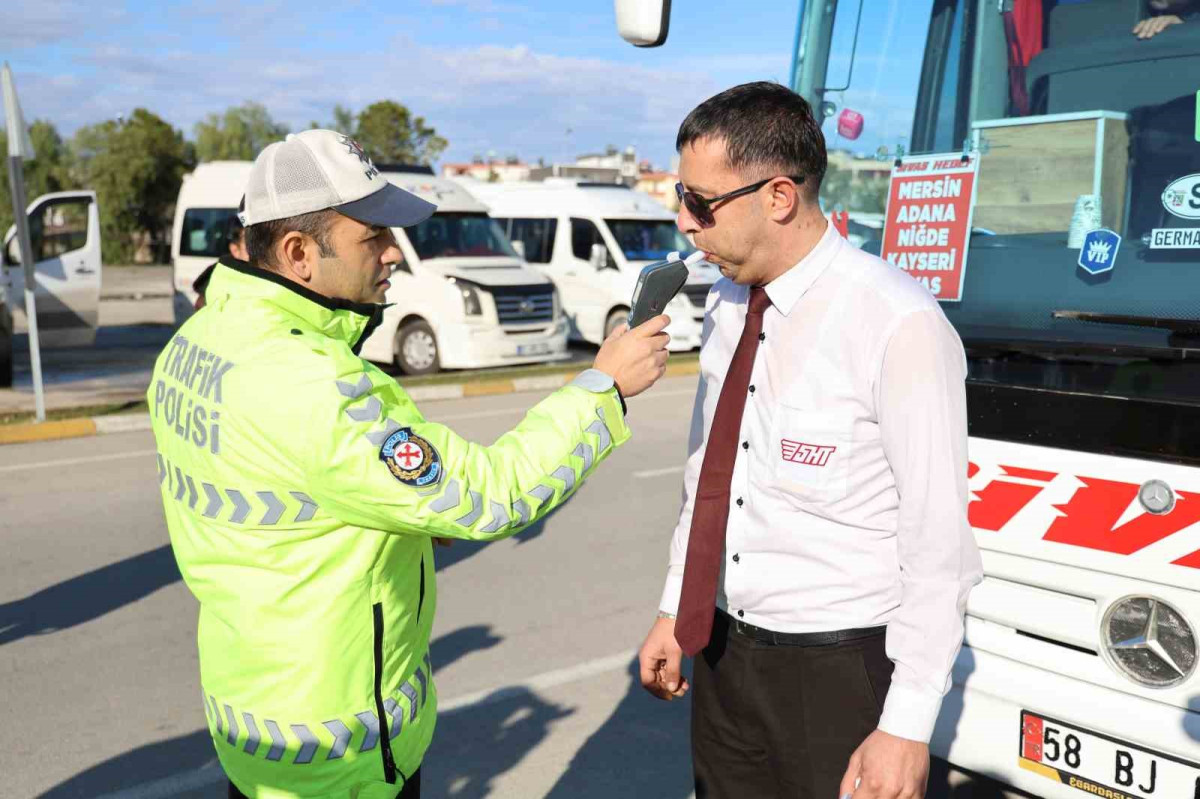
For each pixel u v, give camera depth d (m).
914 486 1.84
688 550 2.14
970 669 2.75
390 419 1.64
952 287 3.18
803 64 3.61
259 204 1.70
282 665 1.69
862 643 1.99
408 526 1.63
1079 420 2.55
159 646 4.64
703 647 2.11
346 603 1.69
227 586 1.70
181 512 1.74
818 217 1.99
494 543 6.18
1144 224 2.83
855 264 1.96
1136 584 2.47
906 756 1.84
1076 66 2.99
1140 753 2.46
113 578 5.54
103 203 52.12
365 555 1.69
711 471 2.11
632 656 4.52
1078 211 2.94
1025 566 2.66
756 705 2.11
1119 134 2.88
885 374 1.87
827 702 2.01
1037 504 2.63
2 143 51.16
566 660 4.48
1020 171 3.08
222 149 60.44
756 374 2.05
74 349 16.56
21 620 4.95
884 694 1.99
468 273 12.74
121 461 8.30
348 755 1.74
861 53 3.47
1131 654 2.49
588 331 15.34
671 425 9.85
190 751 3.72
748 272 2.00
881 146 3.42
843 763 2.02
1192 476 2.38
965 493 1.86
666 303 1.95
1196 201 2.75
